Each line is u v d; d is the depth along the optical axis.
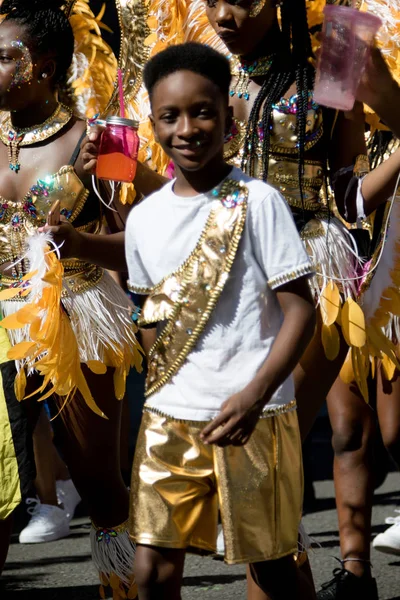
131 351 5.12
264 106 4.80
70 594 5.98
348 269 4.98
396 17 5.40
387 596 5.76
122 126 4.51
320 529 7.40
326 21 4.23
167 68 3.75
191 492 3.82
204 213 3.80
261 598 4.10
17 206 5.00
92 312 4.98
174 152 3.78
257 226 3.73
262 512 3.79
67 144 5.02
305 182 4.87
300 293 3.71
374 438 5.66
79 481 5.05
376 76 4.39
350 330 4.81
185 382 3.81
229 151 4.93
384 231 5.03
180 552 3.85
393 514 7.88
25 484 4.89
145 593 3.85
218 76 3.75
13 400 4.92
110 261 4.65
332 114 4.83
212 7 4.79
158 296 3.87
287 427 3.87
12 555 7.05
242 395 3.57
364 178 4.69
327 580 6.05
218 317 3.76
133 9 5.57
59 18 5.03
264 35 4.83
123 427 6.84
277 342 3.67
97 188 5.01
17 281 5.02
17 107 4.99
